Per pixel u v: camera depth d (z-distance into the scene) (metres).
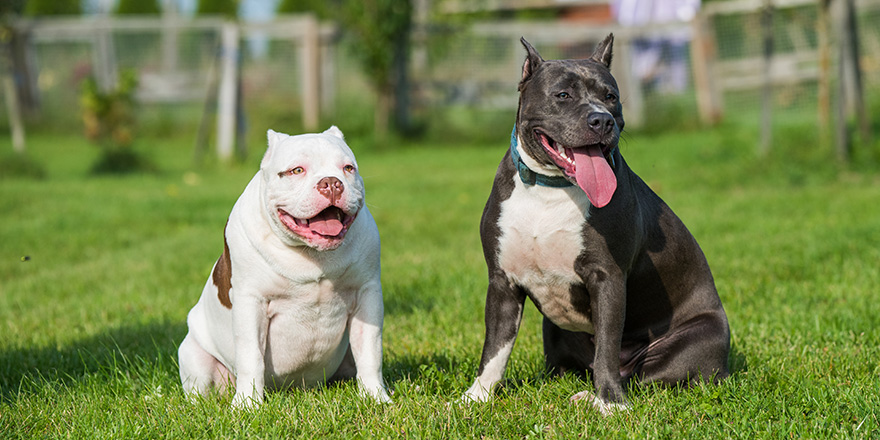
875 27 17.30
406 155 17.89
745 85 19.23
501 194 3.86
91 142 18.11
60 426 3.77
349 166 3.62
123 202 12.08
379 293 3.91
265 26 19.55
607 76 3.77
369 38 18.98
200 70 20.23
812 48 18.39
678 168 14.09
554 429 3.46
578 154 3.57
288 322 3.81
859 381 3.97
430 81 20.28
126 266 8.29
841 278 6.48
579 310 3.97
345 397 3.86
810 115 17.95
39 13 27.72
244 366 3.72
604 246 3.71
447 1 23.02
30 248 9.30
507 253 3.86
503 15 26.42
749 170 12.61
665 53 20.09
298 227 3.48
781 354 4.58
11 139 19.61
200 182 14.52
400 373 4.46
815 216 9.23
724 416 3.52
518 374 4.44
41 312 6.59
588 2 26.08
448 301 6.35
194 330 4.17
